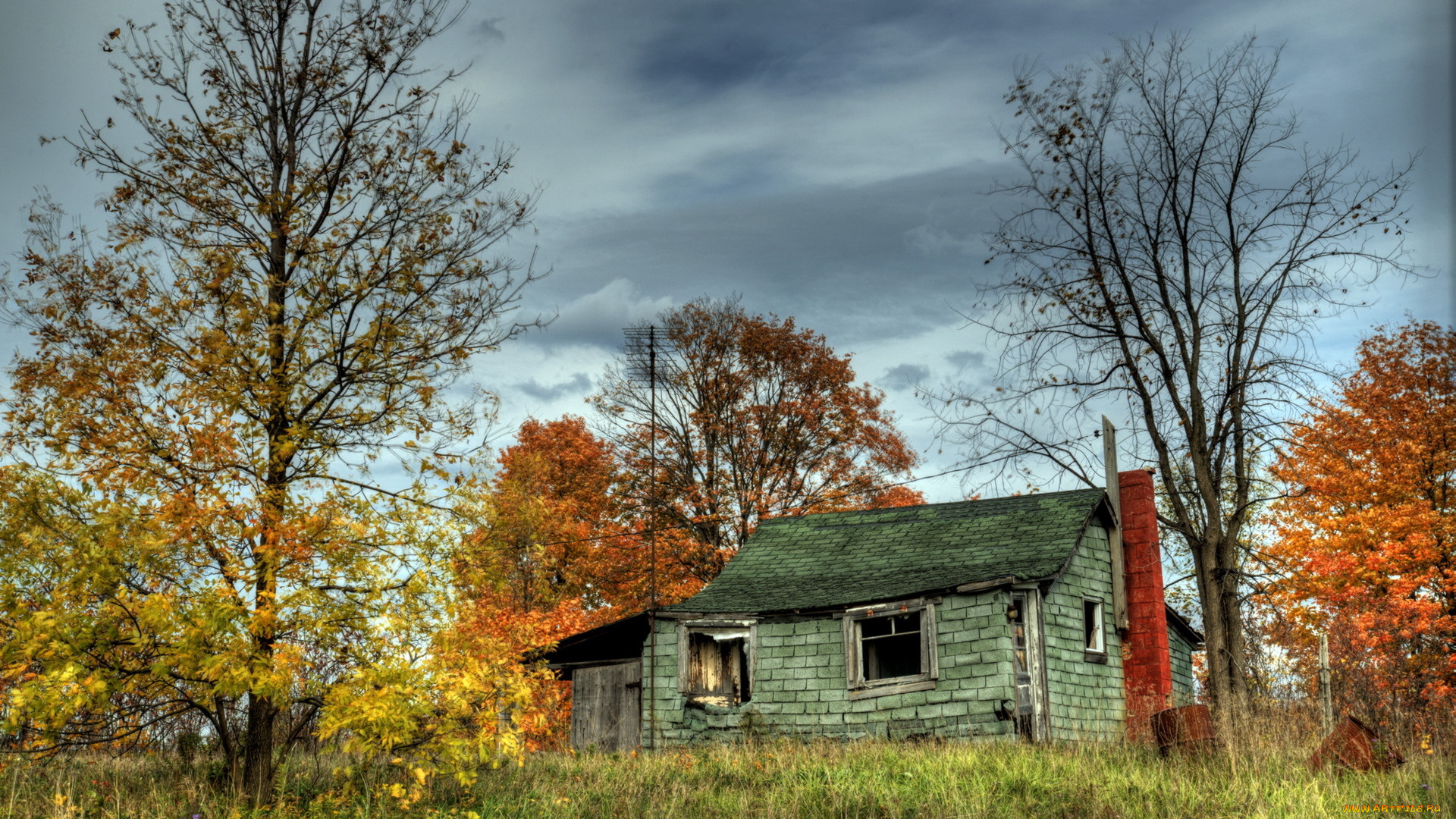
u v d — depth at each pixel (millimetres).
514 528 11719
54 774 11836
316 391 11445
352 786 10766
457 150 12367
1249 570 22047
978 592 18484
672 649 20641
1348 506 26438
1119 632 21188
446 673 10250
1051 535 20281
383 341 11469
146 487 10352
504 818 10258
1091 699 19734
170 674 10055
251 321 10758
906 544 21969
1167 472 22250
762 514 33906
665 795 11555
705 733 19938
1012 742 17000
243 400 10859
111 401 10453
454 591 10844
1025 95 22969
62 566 9703
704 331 36688
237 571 10195
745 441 35312
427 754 10469
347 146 12305
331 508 10680
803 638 19922
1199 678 28062
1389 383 26531
